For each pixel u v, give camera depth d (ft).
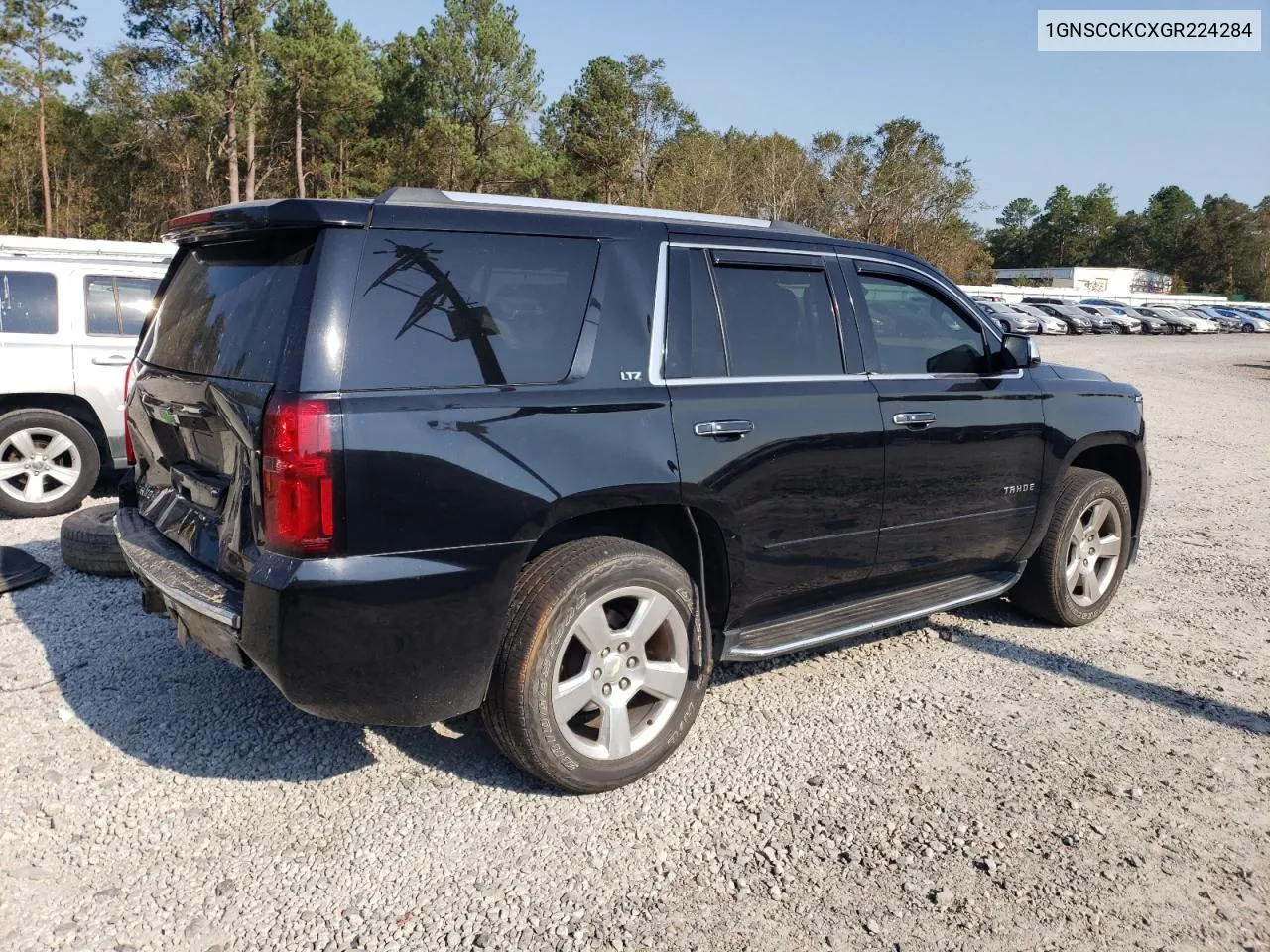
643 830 10.43
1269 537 24.95
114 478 26.89
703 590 11.73
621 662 11.02
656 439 10.87
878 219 220.23
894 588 14.51
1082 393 16.42
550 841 10.17
